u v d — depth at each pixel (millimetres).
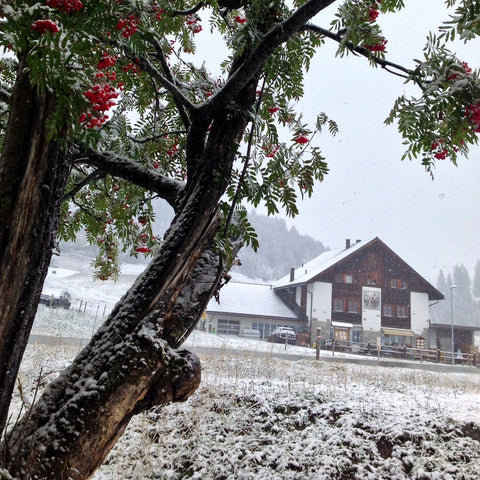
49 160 1544
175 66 3711
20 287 1516
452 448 4871
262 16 1895
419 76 1854
